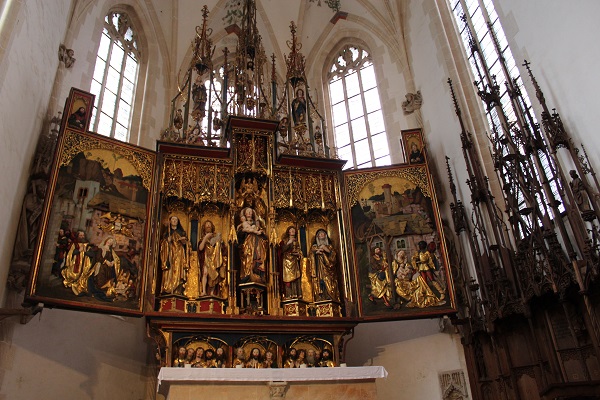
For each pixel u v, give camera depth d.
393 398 15.53
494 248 13.21
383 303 14.40
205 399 10.21
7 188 11.25
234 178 15.51
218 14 23.34
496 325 13.21
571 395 9.55
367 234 15.32
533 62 13.43
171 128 16.14
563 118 12.11
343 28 23.67
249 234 14.92
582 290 10.22
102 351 14.30
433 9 18.84
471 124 16.27
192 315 13.04
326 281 14.90
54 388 12.68
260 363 13.29
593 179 10.98
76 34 16.91
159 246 14.10
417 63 19.98
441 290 14.39
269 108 17.42
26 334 12.28
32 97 12.71
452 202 16.62
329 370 10.95
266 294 14.53
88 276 12.31
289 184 15.90
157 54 21.17
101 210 13.19
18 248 12.06
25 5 11.17
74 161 13.23
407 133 16.72
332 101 23.11
